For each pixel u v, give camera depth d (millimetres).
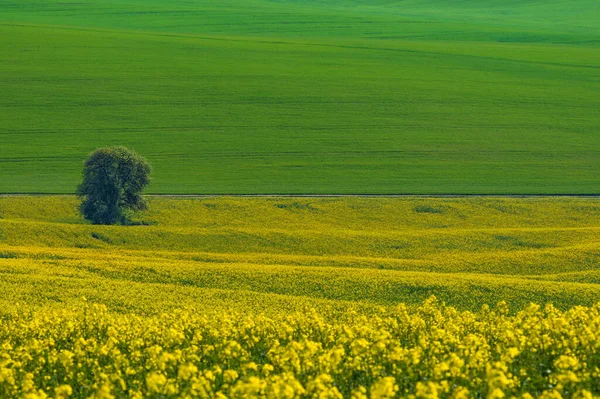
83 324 71500
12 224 193250
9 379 46531
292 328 64375
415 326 65000
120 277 119875
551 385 45531
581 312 62438
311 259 149625
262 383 42188
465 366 47281
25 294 101250
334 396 41000
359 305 99188
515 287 112750
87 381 50438
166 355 46938
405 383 45969
